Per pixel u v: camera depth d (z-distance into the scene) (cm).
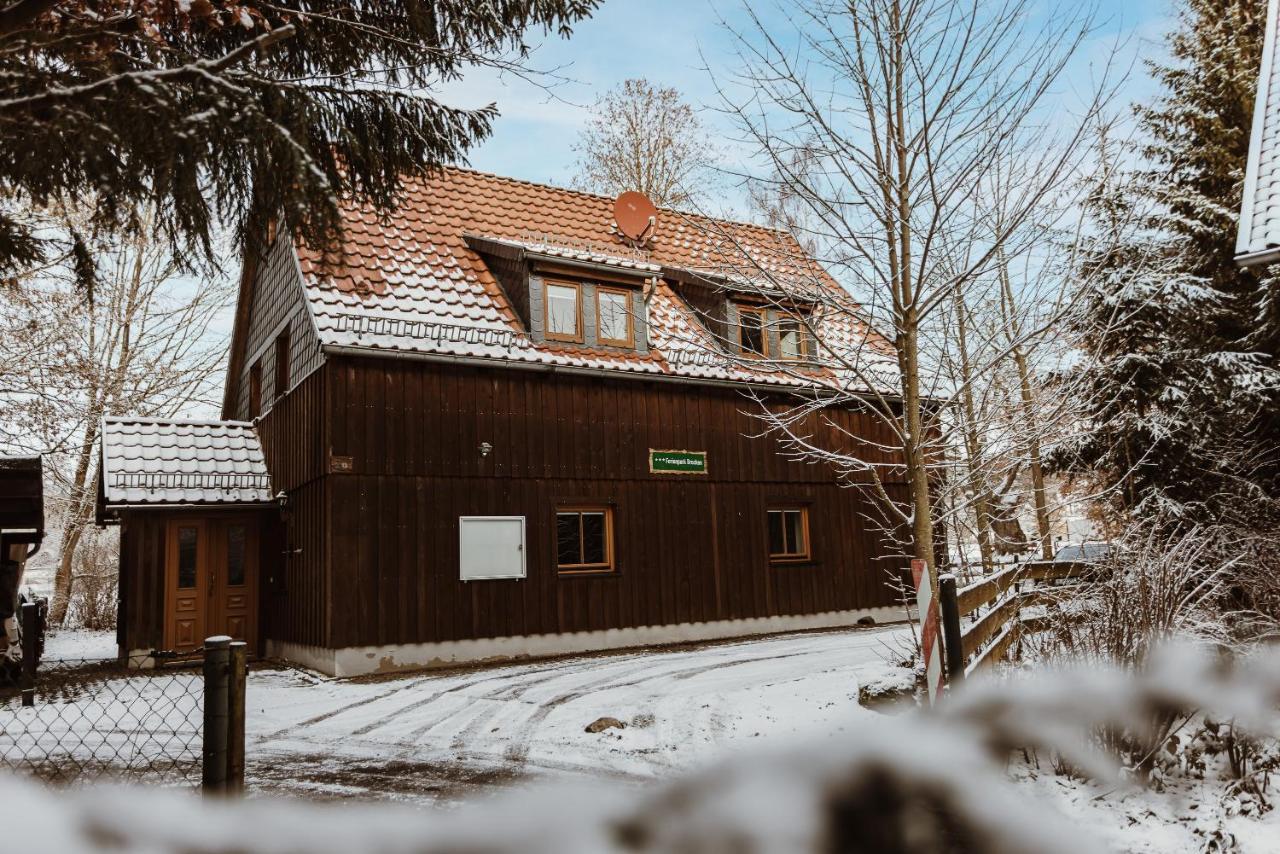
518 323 1466
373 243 1461
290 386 1515
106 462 1483
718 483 1600
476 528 1345
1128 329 1392
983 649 670
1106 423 1264
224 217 532
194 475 1524
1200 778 495
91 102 411
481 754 746
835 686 927
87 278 516
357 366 1289
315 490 1317
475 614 1324
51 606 2366
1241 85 1702
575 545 1455
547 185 1784
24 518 1151
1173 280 1423
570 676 1151
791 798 65
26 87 435
